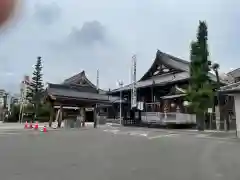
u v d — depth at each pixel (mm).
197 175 6184
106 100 32375
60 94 28422
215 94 27016
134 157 8883
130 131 24031
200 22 24906
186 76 32531
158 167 7133
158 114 32250
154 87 37781
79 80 48719
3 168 6711
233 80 32406
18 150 10273
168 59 39219
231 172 6578
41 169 6621
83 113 32125
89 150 10555
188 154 9836
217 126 26094
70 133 20844
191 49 25094
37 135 18453
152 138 17062
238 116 18406
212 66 27172
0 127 27266
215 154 9883
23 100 45656
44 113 45781
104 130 25500
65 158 8430
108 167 7023
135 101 35719
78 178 5676
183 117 29391
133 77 35781
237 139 16656
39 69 48281
